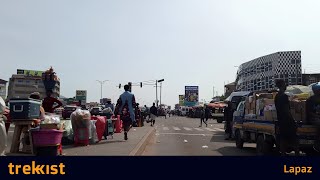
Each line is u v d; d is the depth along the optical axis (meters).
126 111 15.59
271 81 80.88
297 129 10.47
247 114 14.47
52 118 10.34
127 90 15.78
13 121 9.68
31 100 9.73
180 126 36.28
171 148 15.27
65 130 13.41
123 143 14.17
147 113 44.94
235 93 28.78
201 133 25.73
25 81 100.50
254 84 90.06
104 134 15.84
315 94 10.77
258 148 12.55
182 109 109.75
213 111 53.25
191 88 129.75
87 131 13.19
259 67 87.88
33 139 9.28
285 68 77.31
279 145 10.13
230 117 20.14
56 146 9.44
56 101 12.45
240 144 15.48
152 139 19.95
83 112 13.06
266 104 12.08
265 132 11.69
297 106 11.13
